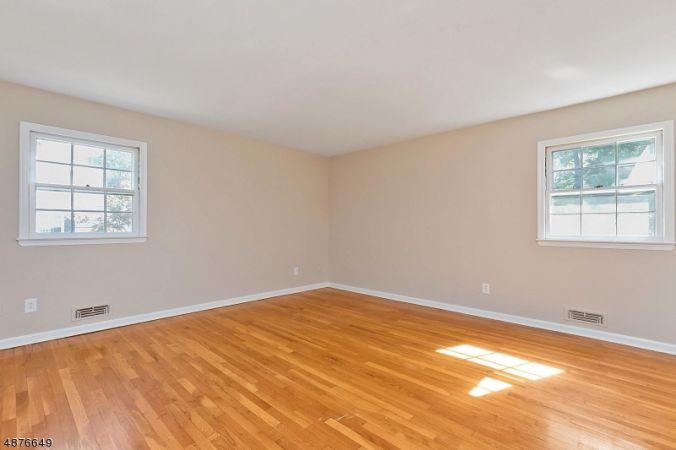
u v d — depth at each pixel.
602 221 3.31
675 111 2.89
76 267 3.38
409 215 4.84
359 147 5.32
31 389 2.22
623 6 1.90
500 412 1.97
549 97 3.25
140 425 1.83
